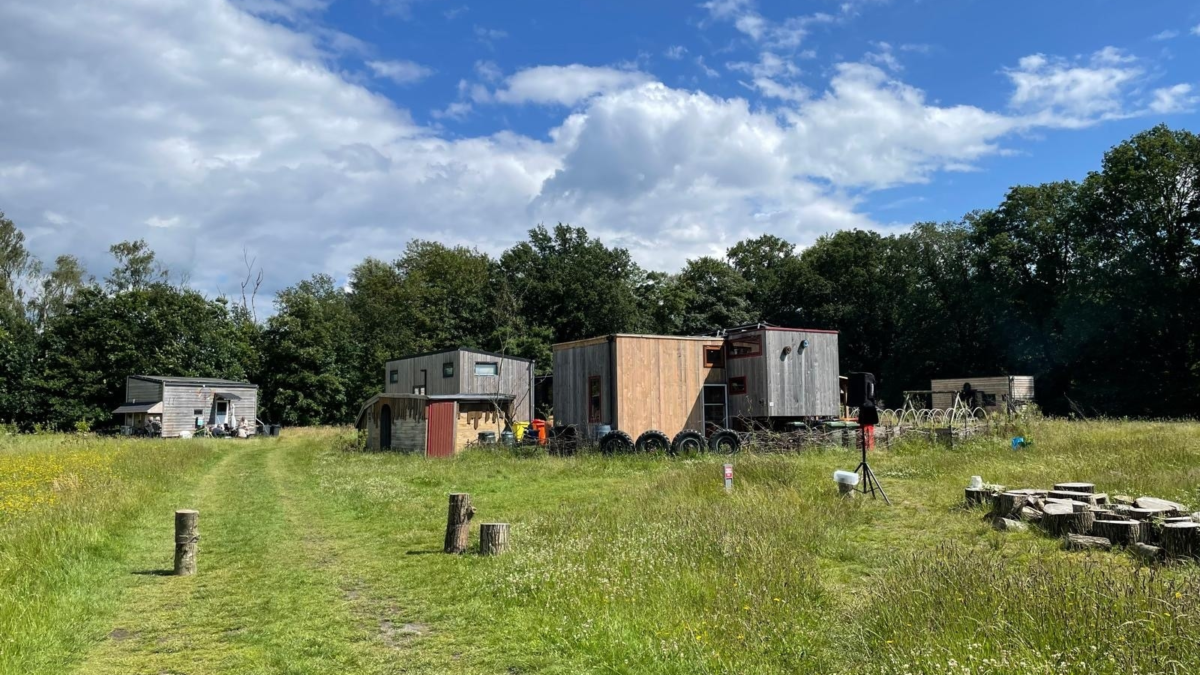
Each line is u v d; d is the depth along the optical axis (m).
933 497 12.88
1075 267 48.75
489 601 8.05
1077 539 9.26
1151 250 44.03
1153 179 43.56
